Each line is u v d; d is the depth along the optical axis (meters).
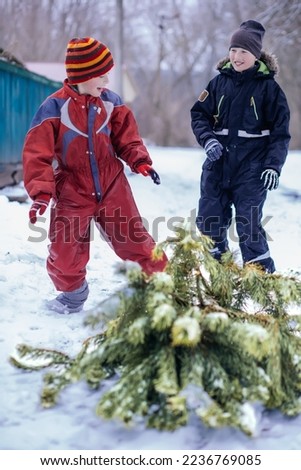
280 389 3.70
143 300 3.77
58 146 5.29
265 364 3.78
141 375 3.56
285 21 27.70
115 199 5.41
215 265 4.22
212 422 3.35
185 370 3.57
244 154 6.57
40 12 65.12
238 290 4.36
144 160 5.43
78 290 5.50
